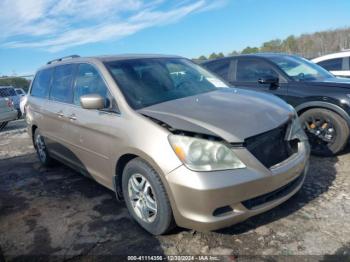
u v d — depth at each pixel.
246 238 2.77
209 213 2.43
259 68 5.46
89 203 3.75
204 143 2.48
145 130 2.75
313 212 3.08
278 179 2.62
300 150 3.00
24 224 3.40
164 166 2.55
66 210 3.63
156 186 2.68
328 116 4.45
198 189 2.39
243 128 2.59
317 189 3.55
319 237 2.70
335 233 2.73
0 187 4.62
